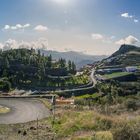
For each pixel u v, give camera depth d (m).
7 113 66.44
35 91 196.88
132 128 26.94
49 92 187.50
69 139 36.25
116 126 34.06
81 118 45.72
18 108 74.31
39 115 63.91
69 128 42.25
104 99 126.56
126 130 26.80
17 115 63.94
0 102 86.38
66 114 55.72
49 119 56.38
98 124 40.56
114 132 27.86
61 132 42.59
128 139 26.25
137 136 26.20
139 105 64.94
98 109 62.19
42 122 54.22
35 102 87.50
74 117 49.91
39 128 48.28
